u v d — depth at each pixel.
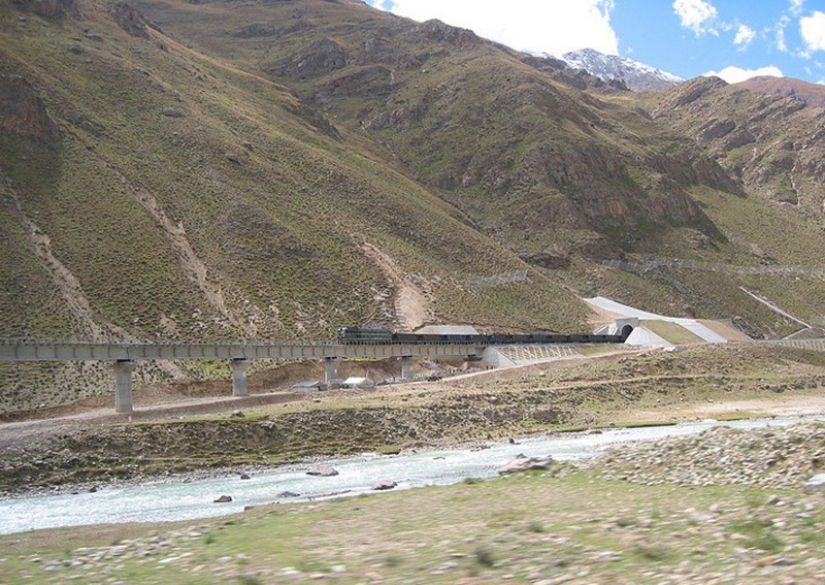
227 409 89.25
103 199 139.88
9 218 124.25
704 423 97.75
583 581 20.44
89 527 44.47
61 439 68.31
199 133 179.25
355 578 22.27
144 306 119.69
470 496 41.16
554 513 33.00
